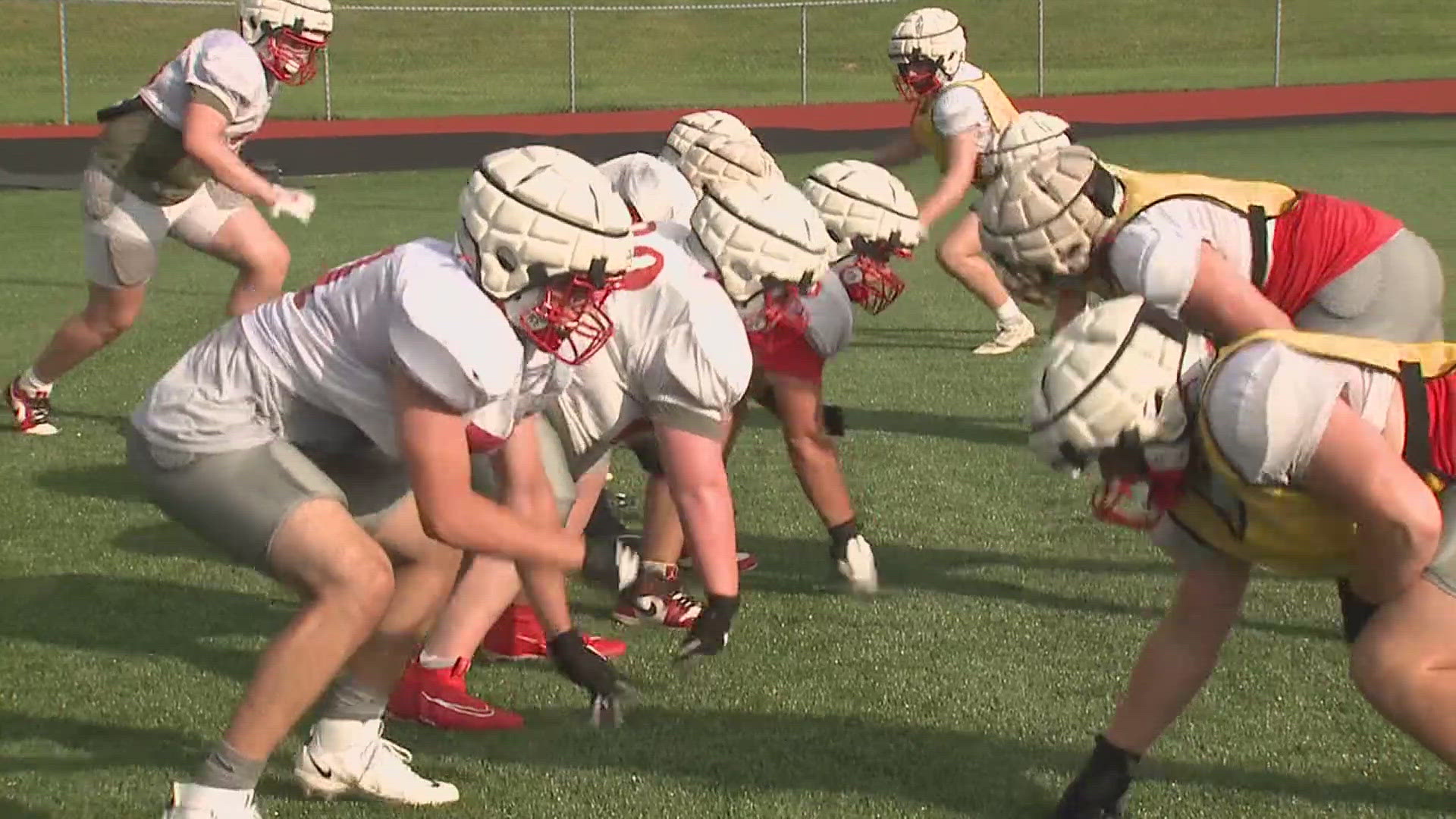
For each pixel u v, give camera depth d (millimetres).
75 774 15125
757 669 17484
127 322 27594
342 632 12406
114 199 26484
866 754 15391
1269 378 10789
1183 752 15250
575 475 16172
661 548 18922
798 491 24266
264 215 55000
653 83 110062
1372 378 11102
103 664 17734
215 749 12844
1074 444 11227
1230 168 62438
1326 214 15484
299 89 105562
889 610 19203
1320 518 11391
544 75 112375
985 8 122688
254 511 12445
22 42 111938
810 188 18188
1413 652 11406
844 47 118062
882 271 18250
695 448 14781
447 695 15961
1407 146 68438
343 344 12344
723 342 14664
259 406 12750
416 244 12281
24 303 39406
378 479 13750
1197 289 13555
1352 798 14352
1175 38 117375
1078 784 13555
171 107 26344
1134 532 21953
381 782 14328
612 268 11672
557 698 16875
